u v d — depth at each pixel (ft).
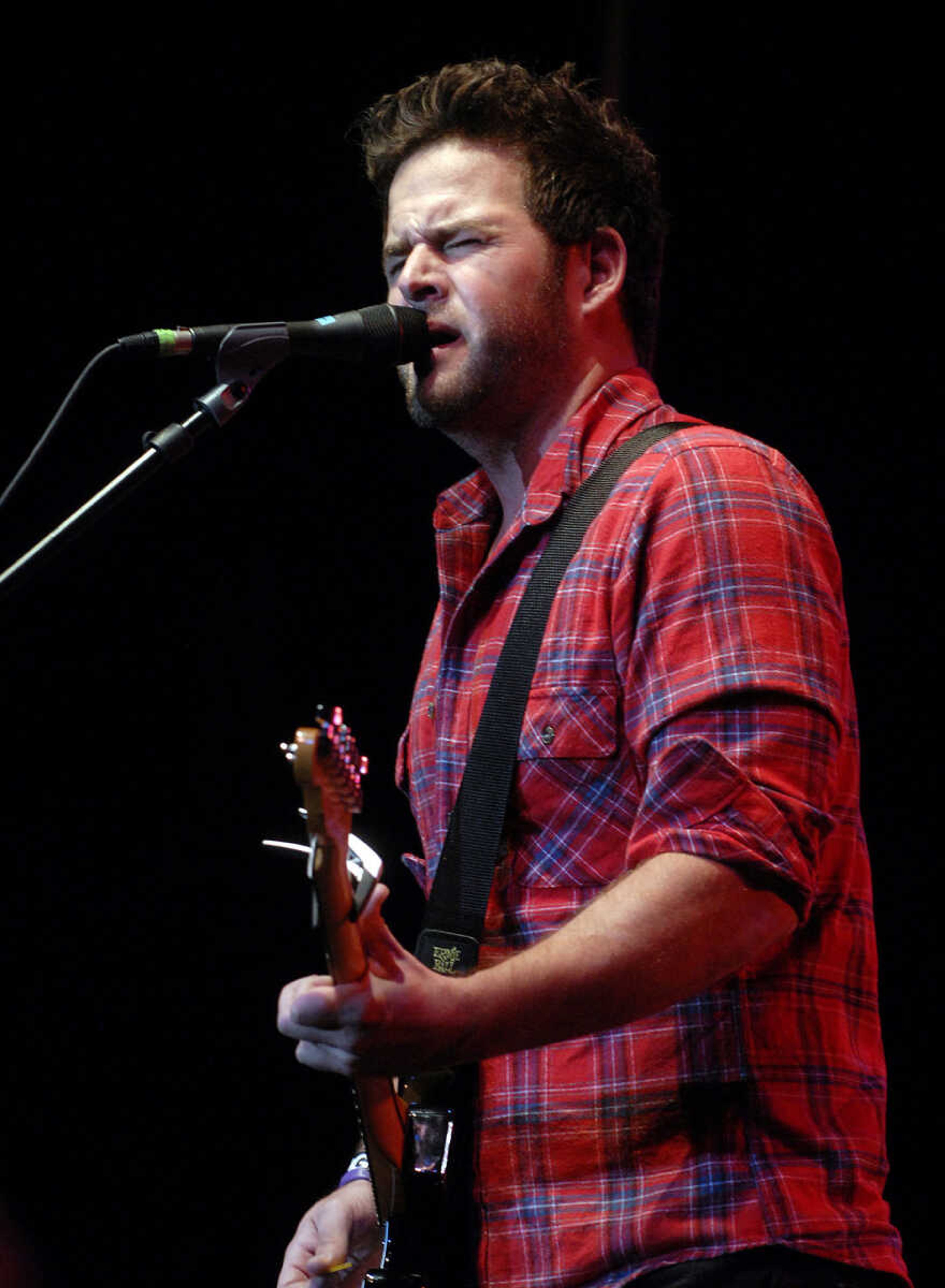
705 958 15.61
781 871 15.92
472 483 23.24
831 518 44.98
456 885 19.13
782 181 44.55
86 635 49.67
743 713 16.78
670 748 16.65
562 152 21.80
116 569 49.52
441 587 22.97
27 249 46.52
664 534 18.11
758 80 44.06
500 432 21.75
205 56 46.32
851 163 44.11
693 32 43.96
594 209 21.83
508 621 20.36
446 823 20.80
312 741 13.35
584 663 18.61
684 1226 16.69
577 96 22.59
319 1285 20.80
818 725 16.93
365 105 46.70
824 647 17.42
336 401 49.67
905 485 44.57
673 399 45.42
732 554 17.56
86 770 49.57
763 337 45.27
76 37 45.78
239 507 49.75
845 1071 17.81
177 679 49.90
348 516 49.90
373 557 49.90
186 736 49.93
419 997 14.51
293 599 49.85
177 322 47.24
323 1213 21.47
